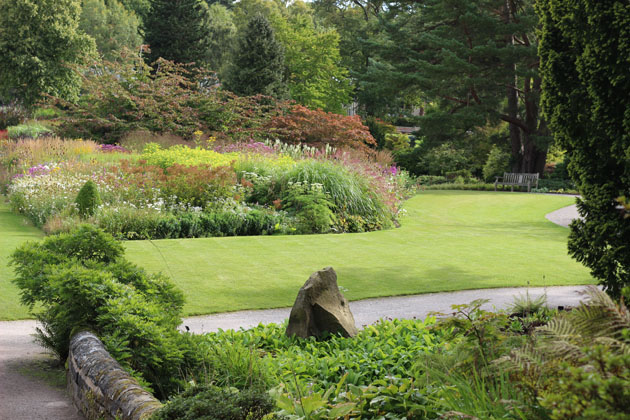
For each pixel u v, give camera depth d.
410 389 3.67
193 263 10.20
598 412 1.82
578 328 2.48
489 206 21.69
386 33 35.69
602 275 6.25
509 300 8.09
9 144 22.09
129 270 5.98
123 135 24.39
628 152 5.83
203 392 3.06
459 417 2.77
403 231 15.20
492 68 30.31
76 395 4.45
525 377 2.58
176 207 14.39
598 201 6.21
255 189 16.23
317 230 14.58
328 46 45.38
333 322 6.00
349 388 4.27
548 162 38.81
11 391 4.79
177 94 27.28
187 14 43.03
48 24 40.12
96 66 28.67
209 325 6.90
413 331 6.08
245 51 37.78
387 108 49.16
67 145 20.72
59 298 5.41
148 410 3.32
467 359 3.50
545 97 6.66
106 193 14.43
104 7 62.12
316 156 20.34
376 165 20.03
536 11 6.72
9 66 39.62
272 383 4.24
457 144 36.19
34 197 14.48
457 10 29.89
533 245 13.20
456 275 9.91
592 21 5.97
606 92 6.03
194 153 18.52
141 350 4.66
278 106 28.02
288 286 8.91
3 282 8.47
